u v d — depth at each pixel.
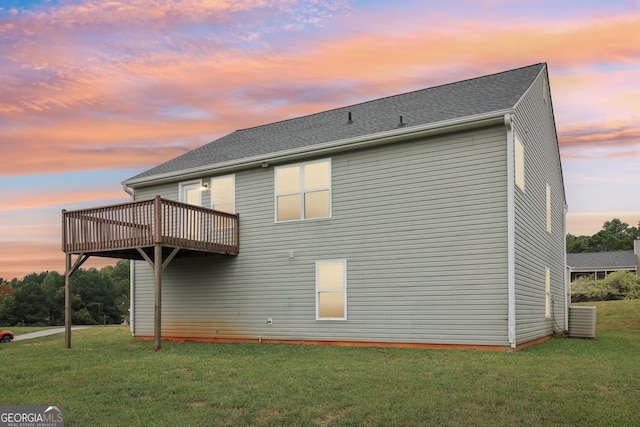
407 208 11.71
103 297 76.56
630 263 41.69
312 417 5.70
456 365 8.52
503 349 10.25
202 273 14.95
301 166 13.52
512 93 11.84
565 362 8.74
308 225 13.17
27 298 72.25
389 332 11.67
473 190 10.88
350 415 5.73
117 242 12.55
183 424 5.58
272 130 17.28
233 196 14.62
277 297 13.52
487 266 10.56
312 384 7.27
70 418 5.91
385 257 11.91
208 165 14.72
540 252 13.46
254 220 14.16
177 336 15.26
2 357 11.28
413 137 11.65
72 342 15.66
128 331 20.45
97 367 9.19
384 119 13.29
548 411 5.69
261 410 6.03
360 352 10.61
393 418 5.57
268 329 13.56
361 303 12.15
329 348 11.52
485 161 10.78
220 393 6.88
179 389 7.17
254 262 14.02
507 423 5.31
